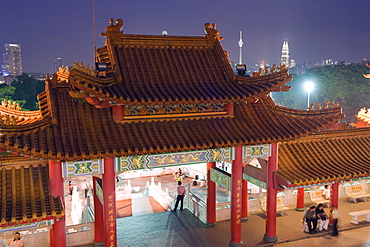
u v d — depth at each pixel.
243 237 21.88
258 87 18.72
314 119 20.56
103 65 18.27
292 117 20.77
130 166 17.52
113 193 17.33
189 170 41.59
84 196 33.16
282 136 18.91
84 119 17.58
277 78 19.19
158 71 19.33
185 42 21.09
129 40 19.98
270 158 20.59
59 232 16.11
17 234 18.25
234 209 20.14
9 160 16.52
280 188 20.44
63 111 17.69
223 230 23.05
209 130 18.67
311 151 22.73
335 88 116.69
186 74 19.58
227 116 20.00
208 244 20.92
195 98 17.36
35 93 114.94
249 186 36.25
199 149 17.44
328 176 20.09
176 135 17.80
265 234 21.58
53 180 16.16
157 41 20.50
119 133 17.25
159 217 25.67
